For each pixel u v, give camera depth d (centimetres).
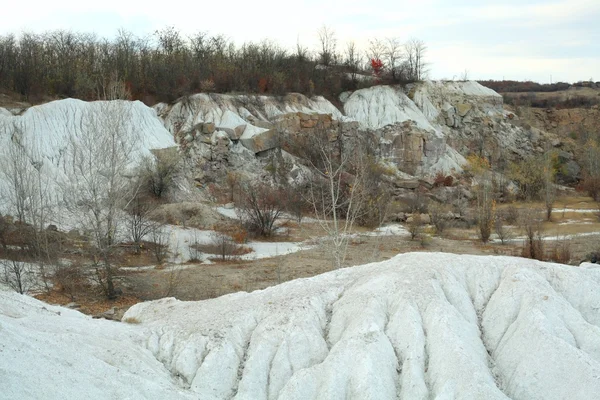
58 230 2675
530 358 1148
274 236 3541
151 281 2489
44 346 1120
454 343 1164
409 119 5322
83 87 4338
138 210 3006
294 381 1141
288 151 4641
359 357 1148
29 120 3606
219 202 3953
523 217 4159
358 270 1509
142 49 5388
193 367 1238
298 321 1283
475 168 5169
